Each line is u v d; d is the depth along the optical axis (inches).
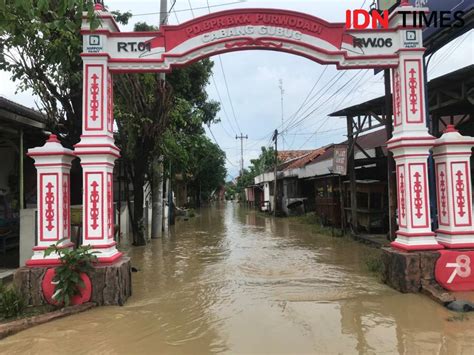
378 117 420.5
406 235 224.4
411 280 214.8
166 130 478.6
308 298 213.2
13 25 186.7
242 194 2591.0
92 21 175.3
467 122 401.4
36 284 198.2
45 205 208.5
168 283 257.4
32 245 292.7
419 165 226.2
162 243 466.6
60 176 209.9
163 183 585.3
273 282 254.8
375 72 376.2
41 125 333.1
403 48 232.7
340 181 515.2
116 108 377.1
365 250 379.2
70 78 327.0
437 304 193.3
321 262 323.3
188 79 684.7
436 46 303.0
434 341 150.2
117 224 491.2
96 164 214.1
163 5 501.4
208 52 233.0
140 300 214.2
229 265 318.7
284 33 234.7
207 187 1813.5
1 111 278.2
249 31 233.3
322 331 163.5
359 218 498.0
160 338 158.1
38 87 327.9
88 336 160.2
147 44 229.1
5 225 374.9
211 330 166.7
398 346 146.6
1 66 317.7
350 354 140.7
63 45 280.1
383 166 551.5
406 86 231.9
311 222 679.7
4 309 185.2
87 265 200.5
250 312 190.5
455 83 314.7
